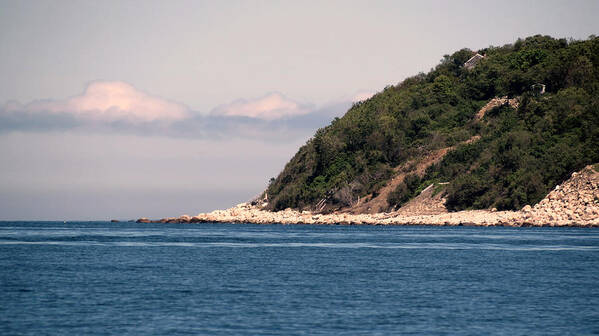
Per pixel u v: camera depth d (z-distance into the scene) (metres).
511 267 137.50
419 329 77.88
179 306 90.50
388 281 115.56
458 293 102.38
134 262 148.50
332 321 81.56
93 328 77.50
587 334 76.00
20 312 85.88
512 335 75.38
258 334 75.00
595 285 110.81
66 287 106.69
